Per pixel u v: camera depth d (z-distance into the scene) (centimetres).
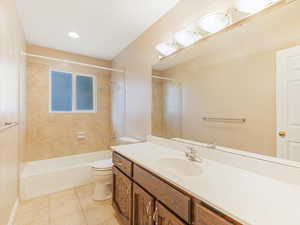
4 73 126
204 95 141
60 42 260
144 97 228
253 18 106
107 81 346
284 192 80
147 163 124
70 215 175
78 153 311
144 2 165
